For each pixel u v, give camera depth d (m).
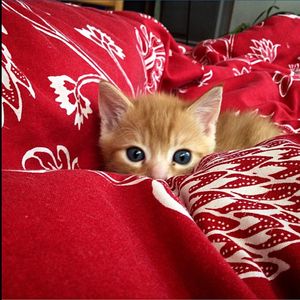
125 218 0.09
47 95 0.14
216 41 0.39
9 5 0.15
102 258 0.07
